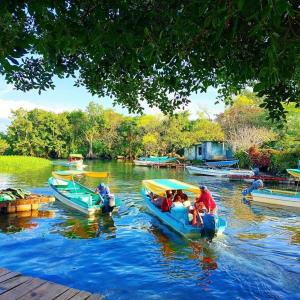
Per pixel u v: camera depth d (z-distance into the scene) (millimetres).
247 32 3352
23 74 7145
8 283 5469
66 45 3664
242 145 41844
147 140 62031
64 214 17844
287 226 15844
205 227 12898
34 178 34969
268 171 37562
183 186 17156
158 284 9359
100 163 60562
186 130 62688
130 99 8516
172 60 4688
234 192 26531
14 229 14883
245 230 15023
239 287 9172
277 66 2900
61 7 3305
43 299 4953
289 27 2750
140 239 13516
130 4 3854
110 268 10523
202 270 10352
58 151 80312
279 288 9109
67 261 11094
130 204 21078
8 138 80625
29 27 4309
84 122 77625
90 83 7801
